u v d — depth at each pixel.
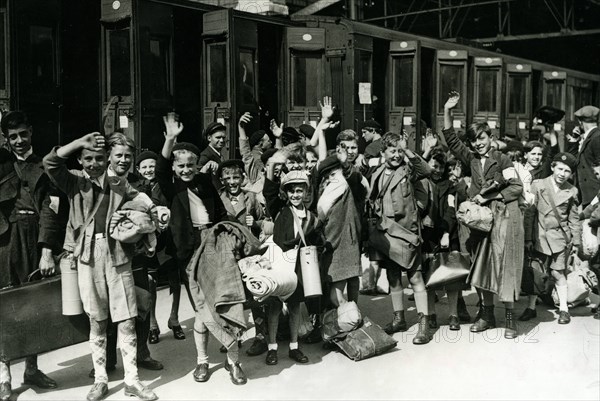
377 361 6.02
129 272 5.16
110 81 10.02
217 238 5.48
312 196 6.43
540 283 7.21
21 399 5.12
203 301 5.43
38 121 9.47
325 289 6.44
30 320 5.04
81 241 5.04
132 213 5.05
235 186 6.59
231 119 11.13
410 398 5.11
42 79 9.48
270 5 15.68
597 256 7.34
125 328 5.15
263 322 6.26
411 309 7.96
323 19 13.60
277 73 13.41
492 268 6.62
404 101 14.95
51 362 6.09
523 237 6.68
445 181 7.59
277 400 5.09
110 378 5.62
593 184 9.67
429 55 16.89
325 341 6.29
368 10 22.17
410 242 6.53
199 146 12.57
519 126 19.12
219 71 11.37
